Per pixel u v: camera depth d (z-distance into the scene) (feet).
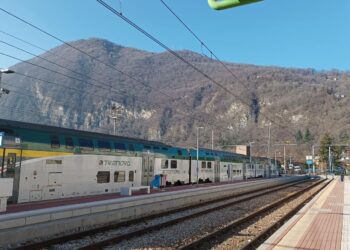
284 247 32.65
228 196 93.45
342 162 395.14
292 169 345.10
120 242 38.34
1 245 34.99
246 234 43.42
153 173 96.73
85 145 71.77
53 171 63.16
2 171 53.88
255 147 388.98
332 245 33.53
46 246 35.81
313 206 66.28
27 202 57.52
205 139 378.94
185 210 66.64
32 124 63.05
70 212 45.62
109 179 78.02
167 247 36.88
